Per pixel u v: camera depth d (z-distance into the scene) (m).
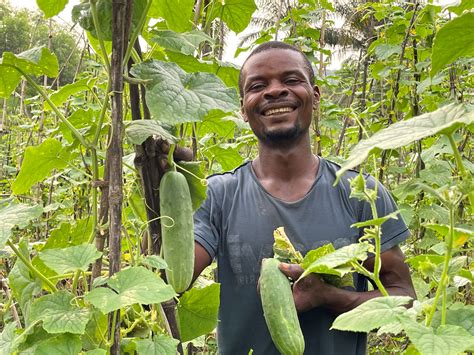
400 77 5.15
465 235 1.43
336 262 1.66
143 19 1.92
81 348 1.70
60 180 6.37
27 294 2.00
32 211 1.81
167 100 1.90
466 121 1.13
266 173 2.93
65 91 2.56
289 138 2.76
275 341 2.00
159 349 1.80
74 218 5.93
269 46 2.80
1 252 2.55
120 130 1.75
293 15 6.30
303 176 2.90
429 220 4.64
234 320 2.82
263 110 2.76
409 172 5.20
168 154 2.21
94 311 1.69
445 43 1.35
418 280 3.48
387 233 2.73
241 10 3.23
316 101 3.17
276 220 2.79
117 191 1.73
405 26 5.41
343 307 2.34
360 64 6.68
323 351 2.63
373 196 1.69
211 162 4.07
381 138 1.25
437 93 5.21
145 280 1.66
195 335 2.47
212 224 2.87
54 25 5.70
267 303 2.04
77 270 1.76
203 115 1.91
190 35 2.48
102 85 3.79
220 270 2.90
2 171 8.26
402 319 1.31
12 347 1.63
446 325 1.30
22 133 8.27
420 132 1.21
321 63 6.35
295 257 2.23
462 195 1.35
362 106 6.03
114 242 1.72
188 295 2.33
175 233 2.12
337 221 2.75
